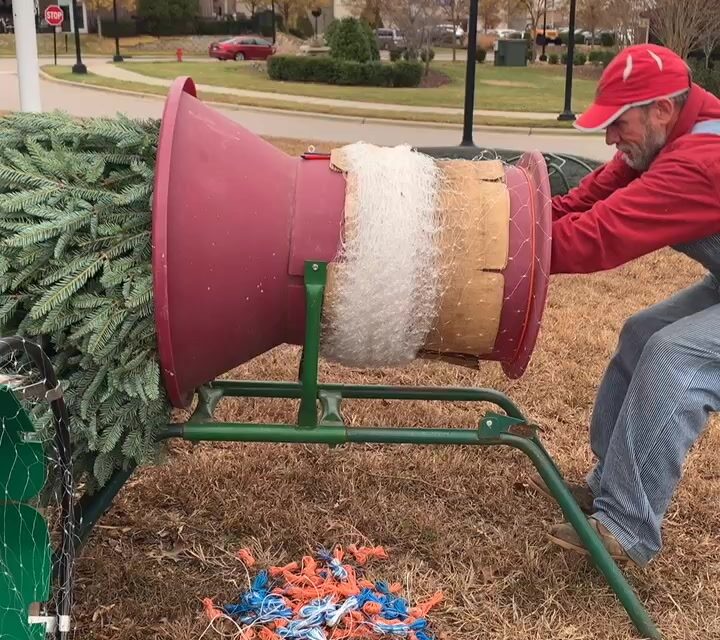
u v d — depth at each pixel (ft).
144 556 9.57
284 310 8.07
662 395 8.45
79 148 8.00
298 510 10.53
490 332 8.12
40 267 7.41
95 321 7.30
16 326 7.64
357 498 10.89
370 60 90.22
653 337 8.61
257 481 11.12
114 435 7.65
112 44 144.97
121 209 7.66
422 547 10.04
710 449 12.68
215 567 9.46
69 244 7.43
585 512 10.63
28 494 6.81
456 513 10.82
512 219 7.95
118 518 10.25
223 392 9.65
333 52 88.94
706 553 10.19
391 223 7.66
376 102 67.41
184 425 8.34
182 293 7.36
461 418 13.11
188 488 10.86
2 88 62.85
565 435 12.98
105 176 7.94
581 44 141.18
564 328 17.33
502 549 10.04
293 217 7.82
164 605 8.73
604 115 8.56
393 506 10.82
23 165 7.60
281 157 8.29
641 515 8.75
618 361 10.10
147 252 7.66
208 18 171.53
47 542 6.91
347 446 12.29
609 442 9.89
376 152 8.21
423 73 92.32
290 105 60.80
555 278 21.36
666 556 10.09
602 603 9.20
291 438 8.43
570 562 9.81
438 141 45.24
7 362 7.34
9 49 122.11
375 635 8.48
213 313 7.63
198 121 7.68
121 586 9.00
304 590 8.85
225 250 7.50
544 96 76.48
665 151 8.48
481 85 87.97
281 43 131.95
